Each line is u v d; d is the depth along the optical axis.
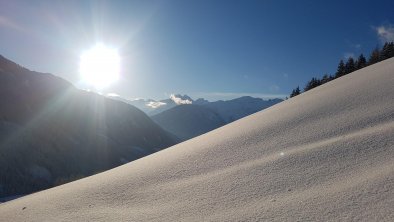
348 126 10.84
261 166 8.96
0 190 66.00
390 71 19.19
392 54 64.12
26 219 9.20
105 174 13.79
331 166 7.82
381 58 65.25
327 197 6.20
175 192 8.63
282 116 15.55
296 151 9.56
